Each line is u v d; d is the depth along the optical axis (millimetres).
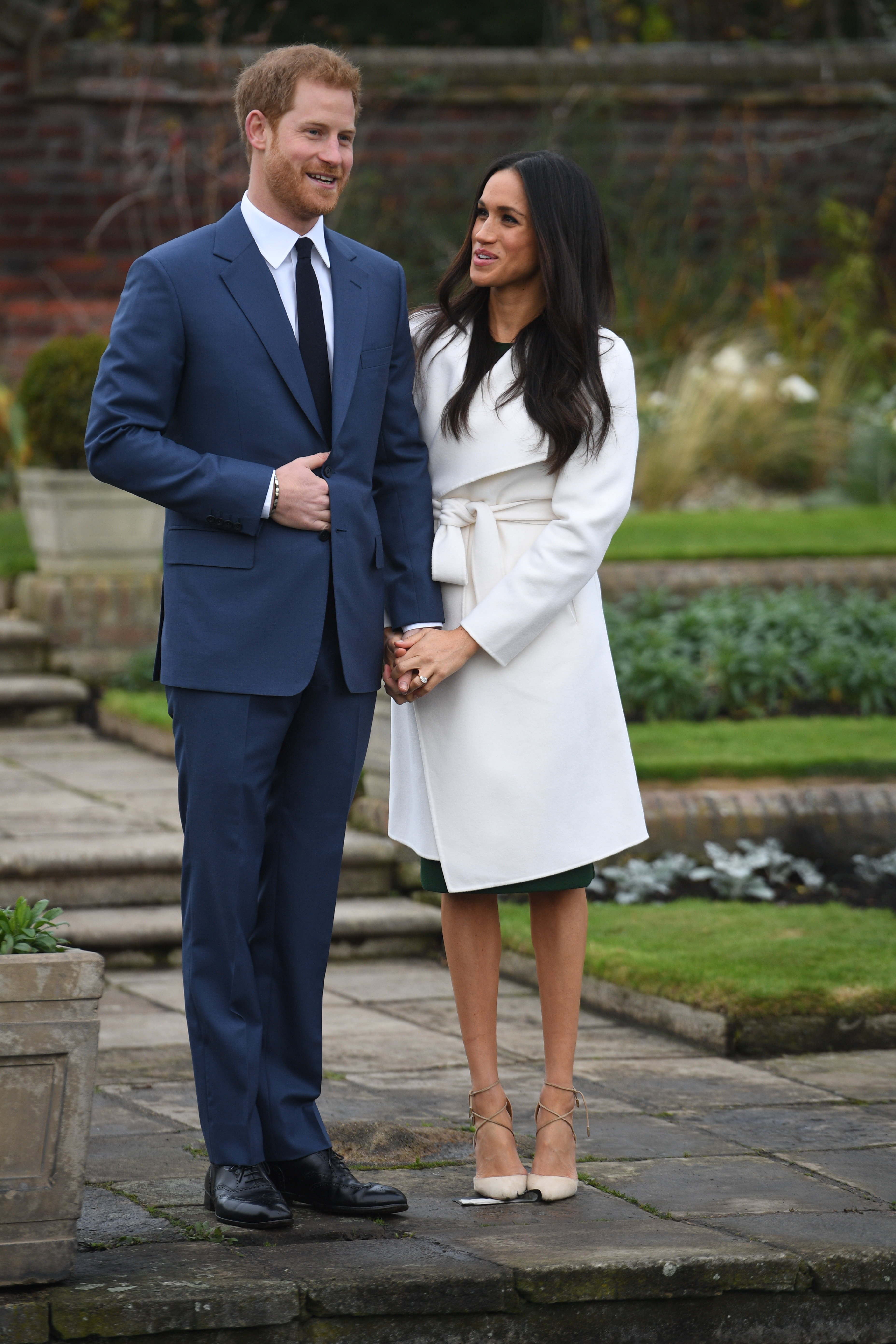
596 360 7438
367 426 7293
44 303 24859
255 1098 7156
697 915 12320
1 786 15406
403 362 7555
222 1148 7078
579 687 7590
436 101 26172
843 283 26656
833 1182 7766
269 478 6977
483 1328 6391
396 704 7945
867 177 27875
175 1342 6039
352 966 12445
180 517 7191
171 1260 6477
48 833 13336
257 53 25562
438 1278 6320
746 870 13062
